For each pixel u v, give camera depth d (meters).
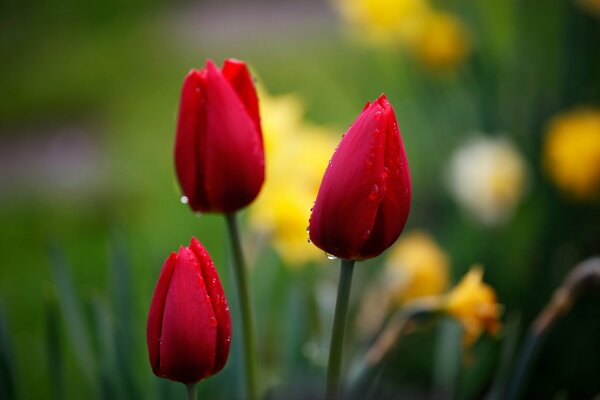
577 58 1.35
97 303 0.77
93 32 3.98
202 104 0.64
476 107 1.44
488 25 1.54
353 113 1.96
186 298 0.58
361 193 0.58
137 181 2.38
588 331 1.11
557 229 1.22
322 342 0.87
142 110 2.91
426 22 1.46
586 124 1.24
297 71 2.82
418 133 1.56
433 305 0.73
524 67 1.44
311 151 0.91
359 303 1.25
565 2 1.37
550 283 1.20
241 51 3.28
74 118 3.04
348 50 2.85
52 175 2.59
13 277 1.92
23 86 3.40
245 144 0.64
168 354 0.58
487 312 0.74
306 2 4.04
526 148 1.32
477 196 1.27
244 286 0.68
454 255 1.27
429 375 1.22
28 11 4.25
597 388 1.12
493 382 0.87
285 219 0.86
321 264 1.33
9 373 0.72
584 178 1.21
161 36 3.75
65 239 2.11
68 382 1.31
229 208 0.66
